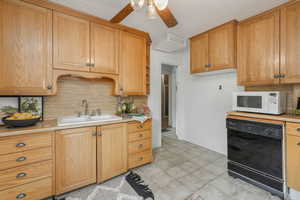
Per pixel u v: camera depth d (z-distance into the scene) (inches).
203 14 82.4
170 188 67.7
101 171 69.9
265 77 74.6
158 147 122.2
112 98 95.9
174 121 196.7
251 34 80.5
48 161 57.4
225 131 106.1
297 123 56.4
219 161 95.9
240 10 77.9
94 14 80.8
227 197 61.9
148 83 104.0
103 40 78.6
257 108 72.3
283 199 60.1
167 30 102.3
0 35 54.4
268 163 64.1
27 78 59.4
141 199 60.5
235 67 86.6
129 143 80.5
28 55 59.4
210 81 116.3
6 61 55.4
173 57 134.6
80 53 71.4
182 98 143.0
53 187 58.4
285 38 67.6
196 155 105.5
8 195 50.2
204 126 121.8
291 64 65.8
